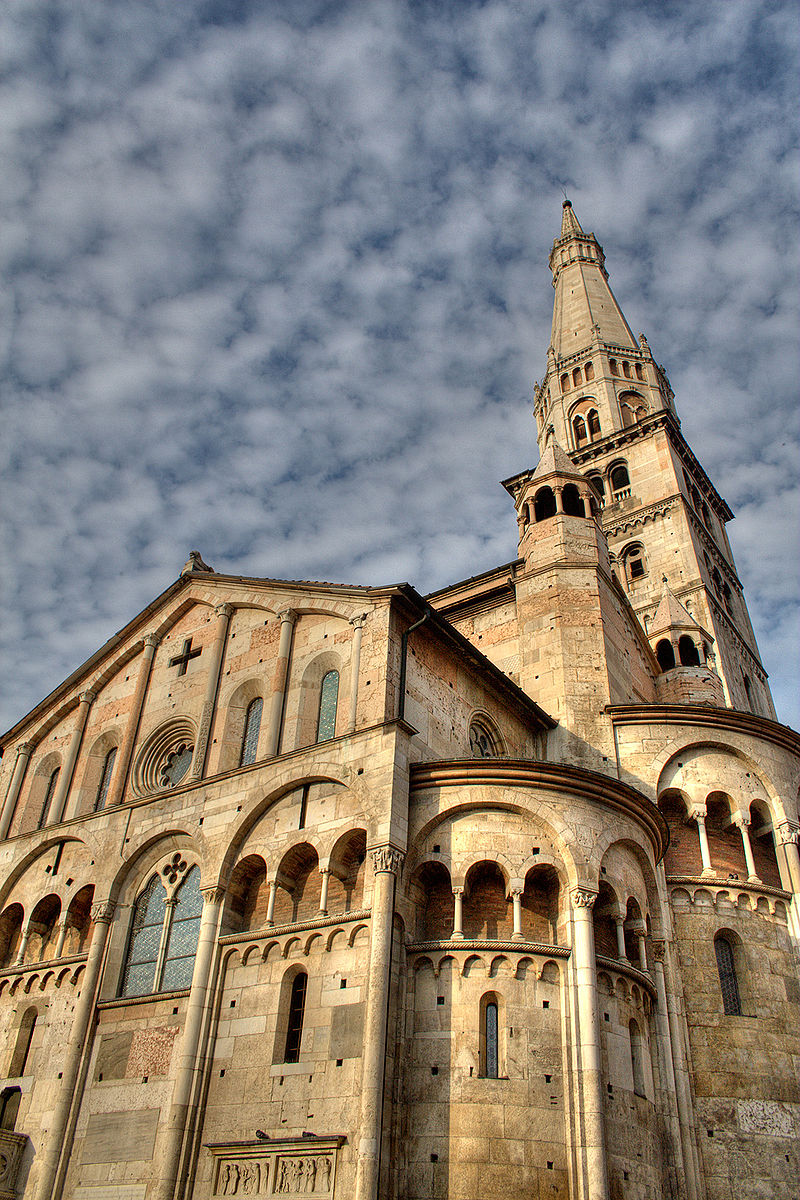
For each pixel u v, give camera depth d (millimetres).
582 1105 21547
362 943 23469
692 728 33000
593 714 34344
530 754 33906
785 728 33219
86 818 32875
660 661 45344
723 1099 26719
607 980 24156
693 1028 27797
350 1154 20906
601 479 67000
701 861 30797
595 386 73875
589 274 84500
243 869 27328
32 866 34156
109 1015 27875
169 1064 25375
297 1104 22344
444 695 30391
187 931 28094
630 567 61688
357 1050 22078
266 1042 23844
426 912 25016
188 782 30188
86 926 31547
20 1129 27828
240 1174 22453
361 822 25047
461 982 23047
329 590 30875
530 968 23312
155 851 30375
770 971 29078
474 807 25531
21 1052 29984
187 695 33406
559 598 37875
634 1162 22391
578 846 24875
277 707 29875
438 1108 21688
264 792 27719
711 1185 25469
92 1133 25922
